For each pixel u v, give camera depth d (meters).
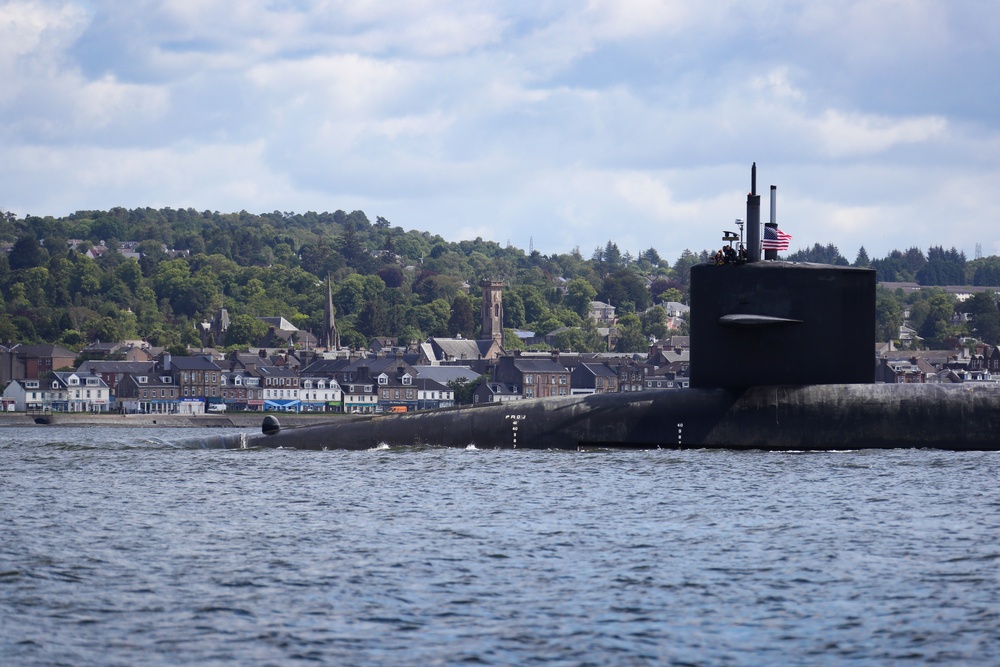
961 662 49.44
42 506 91.00
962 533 72.62
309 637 53.31
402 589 61.00
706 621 54.94
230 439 135.12
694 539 72.00
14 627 55.09
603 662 49.69
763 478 91.56
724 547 69.69
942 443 96.81
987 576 61.97
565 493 89.38
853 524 75.56
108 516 85.56
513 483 94.81
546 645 51.81
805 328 97.19
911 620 54.66
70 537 76.81
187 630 54.50
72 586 62.53
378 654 51.03
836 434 97.88
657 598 58.66
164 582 63.25
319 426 127.94
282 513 85.19
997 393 97.19
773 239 99.12
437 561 67.19
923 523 75.62
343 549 71.12
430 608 57.47
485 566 65.81
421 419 119.06
